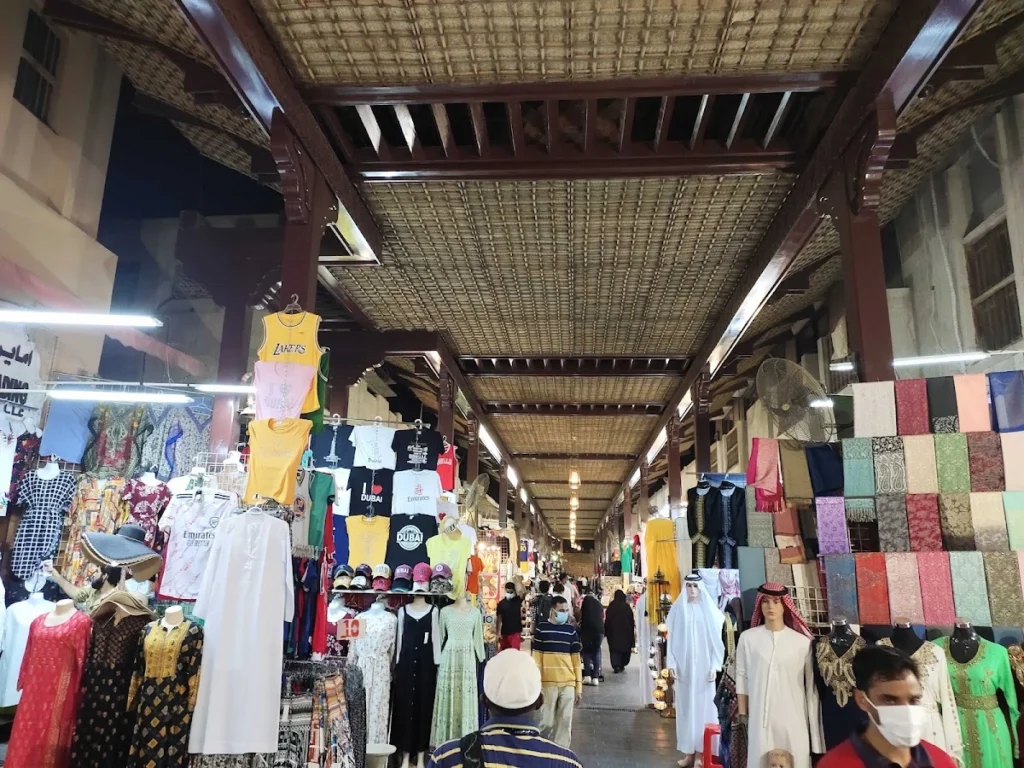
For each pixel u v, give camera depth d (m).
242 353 6.25
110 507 5.20
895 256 7.32
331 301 7.84
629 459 15.38
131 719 3.27
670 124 5.00
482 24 3.70
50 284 5.94
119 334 6.79
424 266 6.49
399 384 12.22
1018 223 5.17
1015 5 3.85
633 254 6.20
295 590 3.82
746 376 10.50
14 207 5.56
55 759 3.40
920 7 3.30
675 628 5.75
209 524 3.95
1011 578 3.40
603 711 7.88
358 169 5.00
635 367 9.42
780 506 3.92
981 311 5.81
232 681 3.15
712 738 5.31
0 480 4.77
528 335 8.24
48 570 4.10
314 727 3.45
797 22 3.64
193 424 5.82
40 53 6.06
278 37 3.80
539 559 22.08
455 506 5.91
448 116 4.75
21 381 4.83
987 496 3.55
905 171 6.20
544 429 12.88
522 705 2.12
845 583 3.56
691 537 5.54
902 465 3.68
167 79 5.58
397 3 3.56
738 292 6.68
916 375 6.78
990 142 5.49
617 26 3.69
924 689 3.12
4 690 4.79
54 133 6.18
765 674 3.39
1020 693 3.38
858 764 1.89
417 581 5.16
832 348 8.23
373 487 5.54
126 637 3.46
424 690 5.13
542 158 4.84
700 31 3.72
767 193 5.22
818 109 4.44
